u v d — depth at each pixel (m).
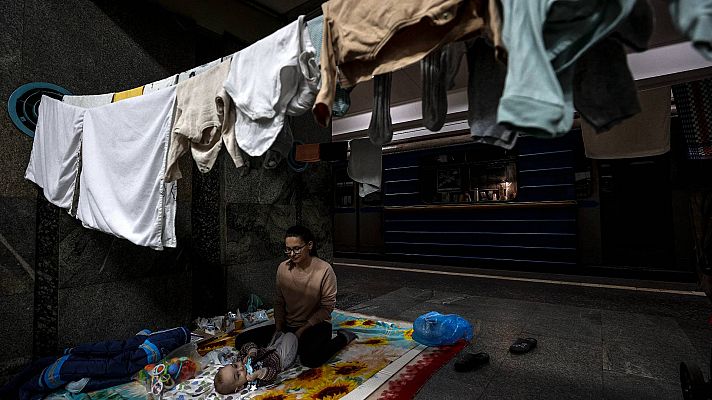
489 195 7.87
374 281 6.48
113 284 3.33
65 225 3.07
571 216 6.86
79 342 3.12
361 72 1.43
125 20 3.54
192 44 4.07
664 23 3.59
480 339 3.39
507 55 1.04
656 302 4.61
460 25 1.19
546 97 0.90
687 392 2.04
